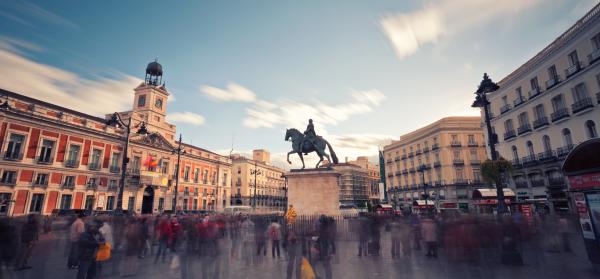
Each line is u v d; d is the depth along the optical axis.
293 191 18.70
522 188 33.16
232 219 14.98
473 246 10.84
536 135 31.55
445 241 11.52
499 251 11.12
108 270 9.89
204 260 10.16
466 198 50.59
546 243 12.75
